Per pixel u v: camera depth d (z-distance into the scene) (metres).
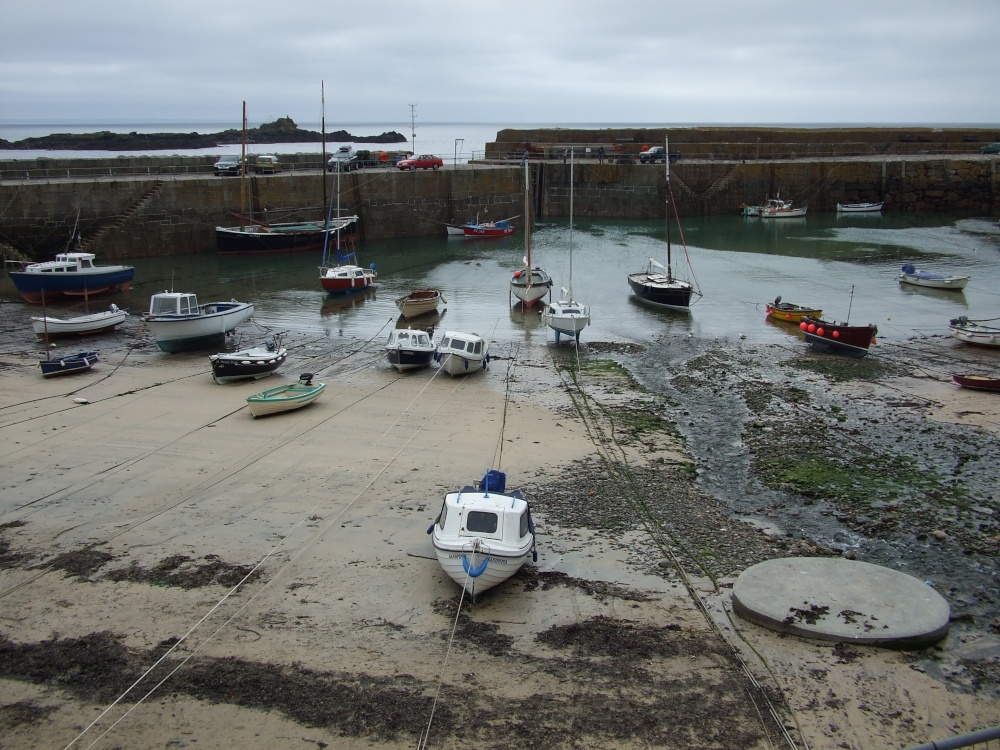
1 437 21.69
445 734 10.64
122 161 62.09
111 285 41.19
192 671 11.88
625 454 20.97
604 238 62.75
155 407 24.44
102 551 15.48
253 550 15.56
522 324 36.69
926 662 12.29
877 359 30.34
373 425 22.95
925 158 77.62
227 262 50.88
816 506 18.09
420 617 13.38
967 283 44.19
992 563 15.43
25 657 12.19
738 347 32.47
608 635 12.90
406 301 37.12
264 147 145.50
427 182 63.66
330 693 11.43
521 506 14.77
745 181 74.81
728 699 11.39
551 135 88.62
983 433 22.36
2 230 45.88
